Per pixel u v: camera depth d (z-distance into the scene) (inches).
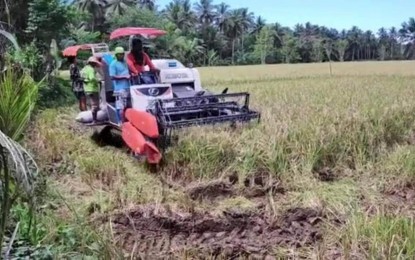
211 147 297.6
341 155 321.7
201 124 310.8
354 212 237.6
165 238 223.8
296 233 227.8
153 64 355.9
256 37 2960.1
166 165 297.6
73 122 447.8
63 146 342.6
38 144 341.4
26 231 182.7
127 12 1807.3
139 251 209.0
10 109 120.1
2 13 501.7
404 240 198.1
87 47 486.9
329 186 280.1
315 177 297.0
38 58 609.9
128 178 284.0
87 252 185.9
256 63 2751.0
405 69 1434.5
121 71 343.0
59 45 731.4
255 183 286.7
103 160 304.7
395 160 312.5
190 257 204.7
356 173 306.7
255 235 228.2
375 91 679.1
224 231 232.5
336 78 1043.3
